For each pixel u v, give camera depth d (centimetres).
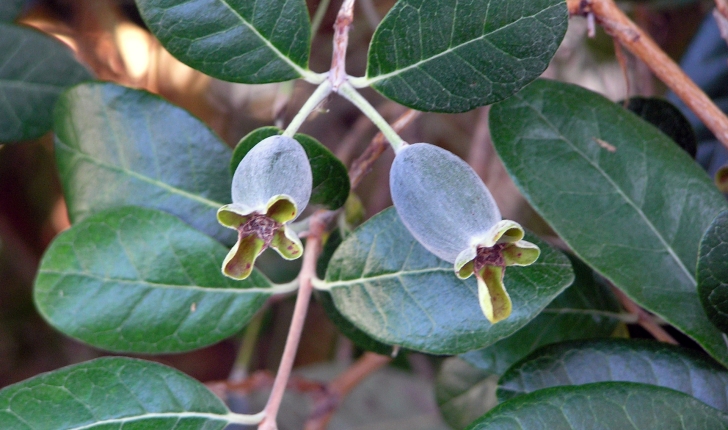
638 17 48
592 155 31
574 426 28
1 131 36
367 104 28
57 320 31
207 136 33
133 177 33
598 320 33
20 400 29
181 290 31
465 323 29
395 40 29
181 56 29
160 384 30
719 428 28
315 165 29
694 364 30
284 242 26
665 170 31
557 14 28
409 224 26
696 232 31
